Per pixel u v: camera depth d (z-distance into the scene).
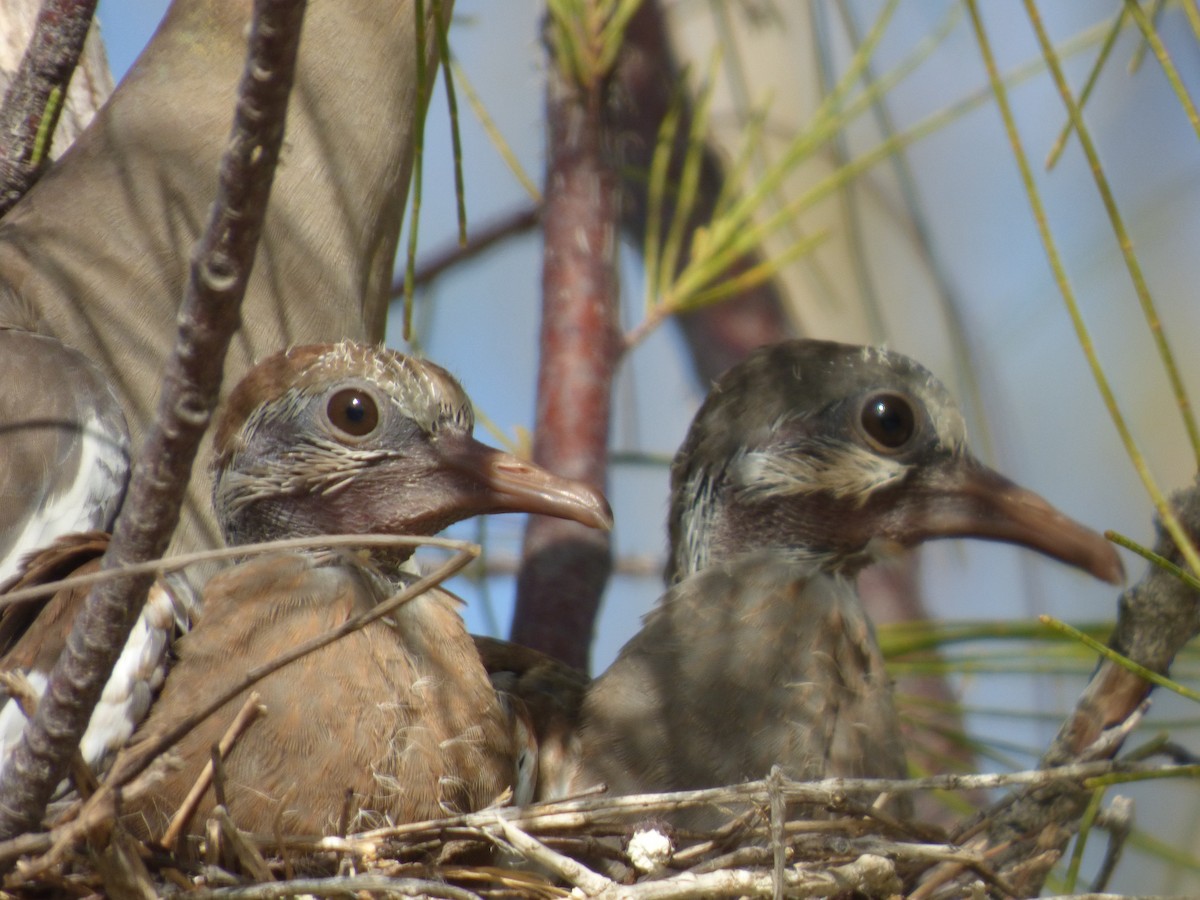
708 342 12.80
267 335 8.62
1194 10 5.79
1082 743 7.36
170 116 8.88
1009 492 8.23
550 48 10.84
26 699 5.60
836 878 6.64
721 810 7.30
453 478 7.86
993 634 8.41
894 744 8.02
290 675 7.07
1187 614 7.24
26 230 8.65
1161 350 5.57
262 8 4.57
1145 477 5.66
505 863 7.39
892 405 8.30
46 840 5.66
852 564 8.40
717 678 7.88
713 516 8.49
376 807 7.08
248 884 6.36
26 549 7.64
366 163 9.02
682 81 10.48
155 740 5.89
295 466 7.85
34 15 9.91
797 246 10.21
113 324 8.45
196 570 8.12
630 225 12.61
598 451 10.05
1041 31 5.59
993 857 7.29
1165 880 10.53
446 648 7.41
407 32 9.18
